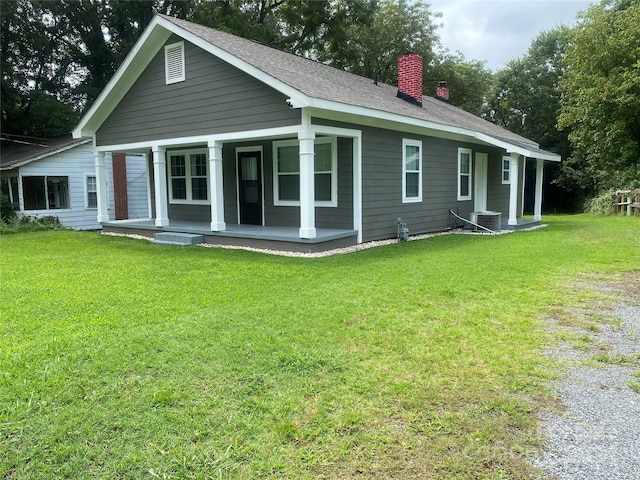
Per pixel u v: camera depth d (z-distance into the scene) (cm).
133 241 1062
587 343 372
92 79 2428
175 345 364
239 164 1174
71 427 250
